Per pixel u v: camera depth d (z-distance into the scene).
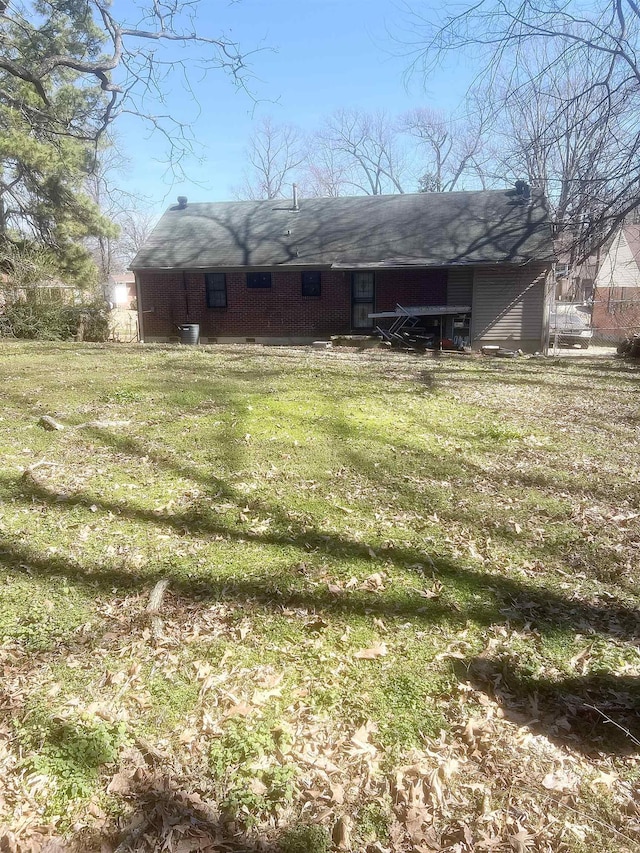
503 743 2.42
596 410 8.44
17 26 13.62
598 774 2.27
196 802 2.12
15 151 18.86
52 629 3.12
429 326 19.19
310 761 2.30
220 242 21.11
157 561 3.88
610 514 4.75
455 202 21.50
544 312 18.53
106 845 1.95
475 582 3.70
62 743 2.36
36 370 11.09
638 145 8.74
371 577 3.69
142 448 6.18
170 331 20.83
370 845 1.98
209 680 2.74
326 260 19.22
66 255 22.41
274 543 4.18
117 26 12.01
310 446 6.32
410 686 2.75
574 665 2.93
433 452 6.25
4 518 4.43
